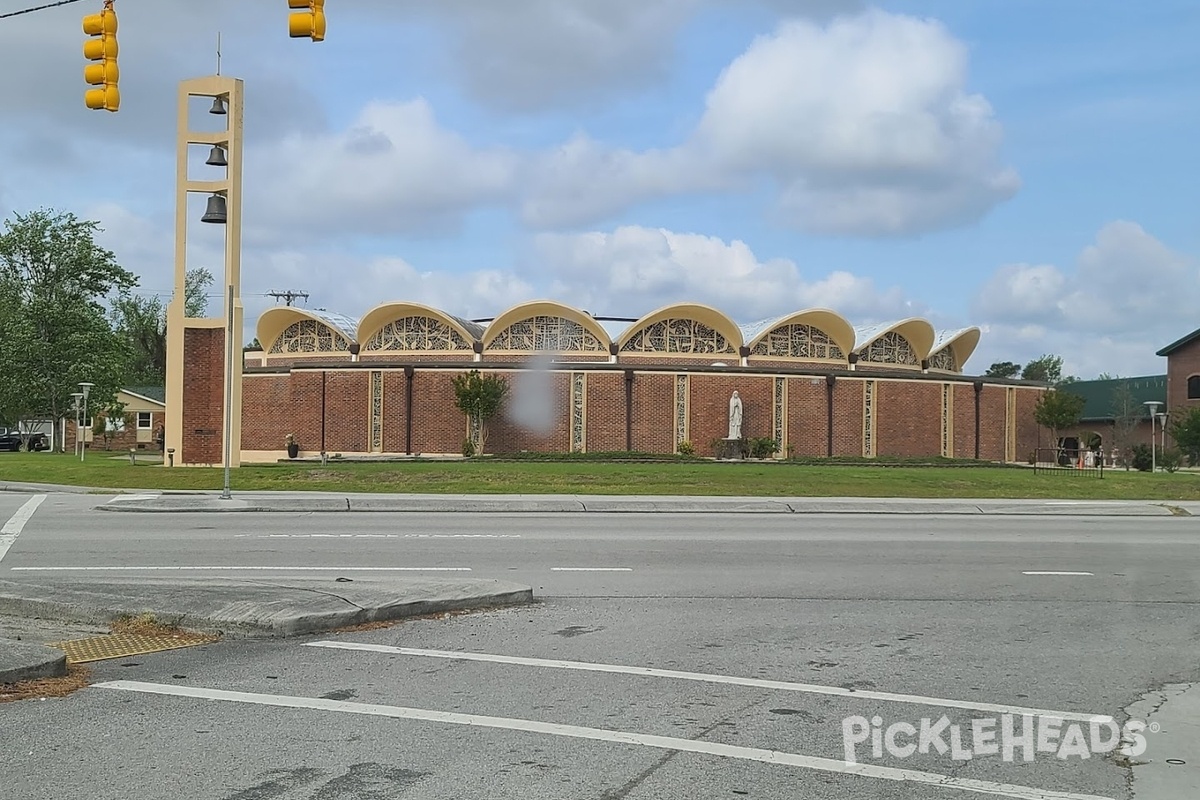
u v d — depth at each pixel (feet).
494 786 18.17
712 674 27.04
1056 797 18.56
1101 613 37.17
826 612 36.47
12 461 132.46
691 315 172.96
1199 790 19.04
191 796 17.46
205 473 102.32
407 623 33.32
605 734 21.43
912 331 187.32
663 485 95.09
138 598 33.65
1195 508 86.74
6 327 197.26
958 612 36.91
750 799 17.87
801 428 159.94
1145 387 263.08
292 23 44.34
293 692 24.49
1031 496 95.09
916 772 19.60
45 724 21.57
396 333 173.17
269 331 182.39
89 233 204.85
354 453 157.28
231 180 108.27
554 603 37.47
